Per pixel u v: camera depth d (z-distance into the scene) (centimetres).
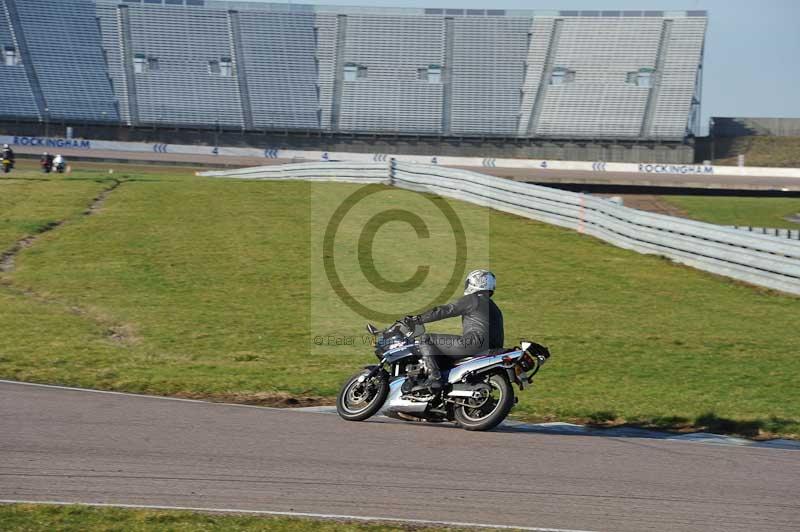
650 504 1221
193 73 12912
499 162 12225
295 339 2606
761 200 8419
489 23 13562
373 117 12862
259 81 12988
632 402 1980
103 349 2381
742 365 2377
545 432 1712
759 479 1370
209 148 12350
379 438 1566
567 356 2448
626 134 12538
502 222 4734
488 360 1645
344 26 13575
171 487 1233
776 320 2956
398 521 1111
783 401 2012
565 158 12631
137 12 13225
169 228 4381
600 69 13112
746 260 3544
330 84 13112
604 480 1334
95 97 12431
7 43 12419
